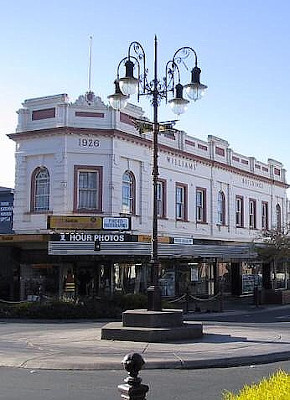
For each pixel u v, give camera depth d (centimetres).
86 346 1407
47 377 1098
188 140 3553
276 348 1360
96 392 952
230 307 3250
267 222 4500
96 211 2906
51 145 2930
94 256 2916
